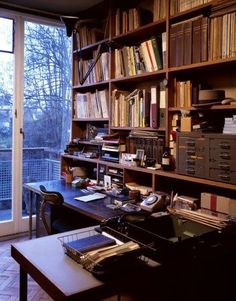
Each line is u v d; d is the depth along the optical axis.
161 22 2.49
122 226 1.62
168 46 2.41
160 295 1.42
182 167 2.21
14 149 3.67
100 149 3.20
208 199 2.07
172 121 2.46
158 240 1.42
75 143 3.62
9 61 3.59
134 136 2.77
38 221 3.11
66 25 3.57
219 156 1.96
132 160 2.71
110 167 2.96
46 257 1.45
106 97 3.17
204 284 1.54
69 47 4.01
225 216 1.93
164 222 1.68
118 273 1.27
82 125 3.82
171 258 1.39
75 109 3.70
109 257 1.27
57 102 3.98
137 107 2.75
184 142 2.19
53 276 1.28
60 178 3.72
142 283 1.32
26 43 3.69
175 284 1.45
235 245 1.62
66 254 1.47
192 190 2.51
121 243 1.49
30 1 3.37
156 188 2.47
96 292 1.21
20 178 3.72
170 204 2.32
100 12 3.47
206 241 1.51
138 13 2.77
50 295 1.24
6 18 3.52
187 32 2.26
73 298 1.16
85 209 2.32
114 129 3.05
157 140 2.54
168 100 2.44
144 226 1.61
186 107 2.30
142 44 2.69
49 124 3.94
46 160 3.96
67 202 2.50
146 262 1.37
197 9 2.21
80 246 1.44
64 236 1.69
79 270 1.33
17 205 3.70
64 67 3.99
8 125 3.65
